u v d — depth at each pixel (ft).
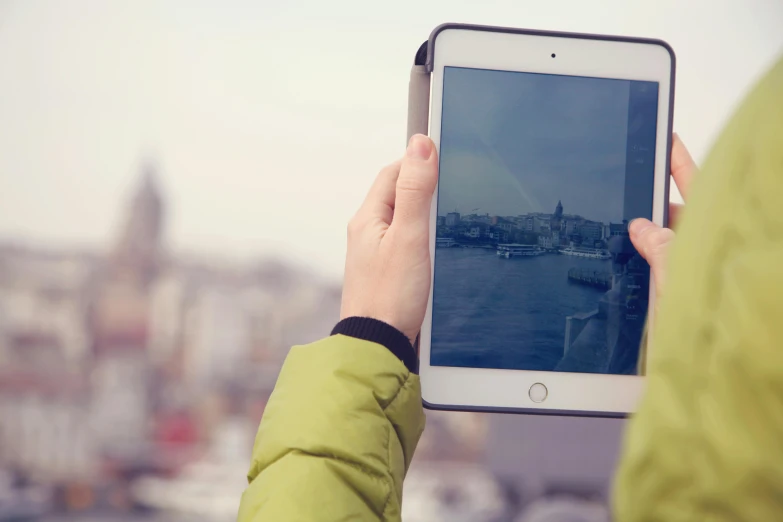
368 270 2.11
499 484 78.02
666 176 2.73
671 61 2.77
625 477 0.80
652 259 2.58
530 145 2.71
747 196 0.71
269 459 1.69
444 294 2.64
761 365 0.65
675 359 0.76
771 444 0.66
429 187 2.10
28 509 101.50
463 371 2.62
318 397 1.71
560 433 72.69
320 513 1.58
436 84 2.73
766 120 0.71
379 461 1.69
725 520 0.71
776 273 0.65
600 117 2.74
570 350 2.64
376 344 1.79
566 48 2.75
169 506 103.40
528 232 2.67
